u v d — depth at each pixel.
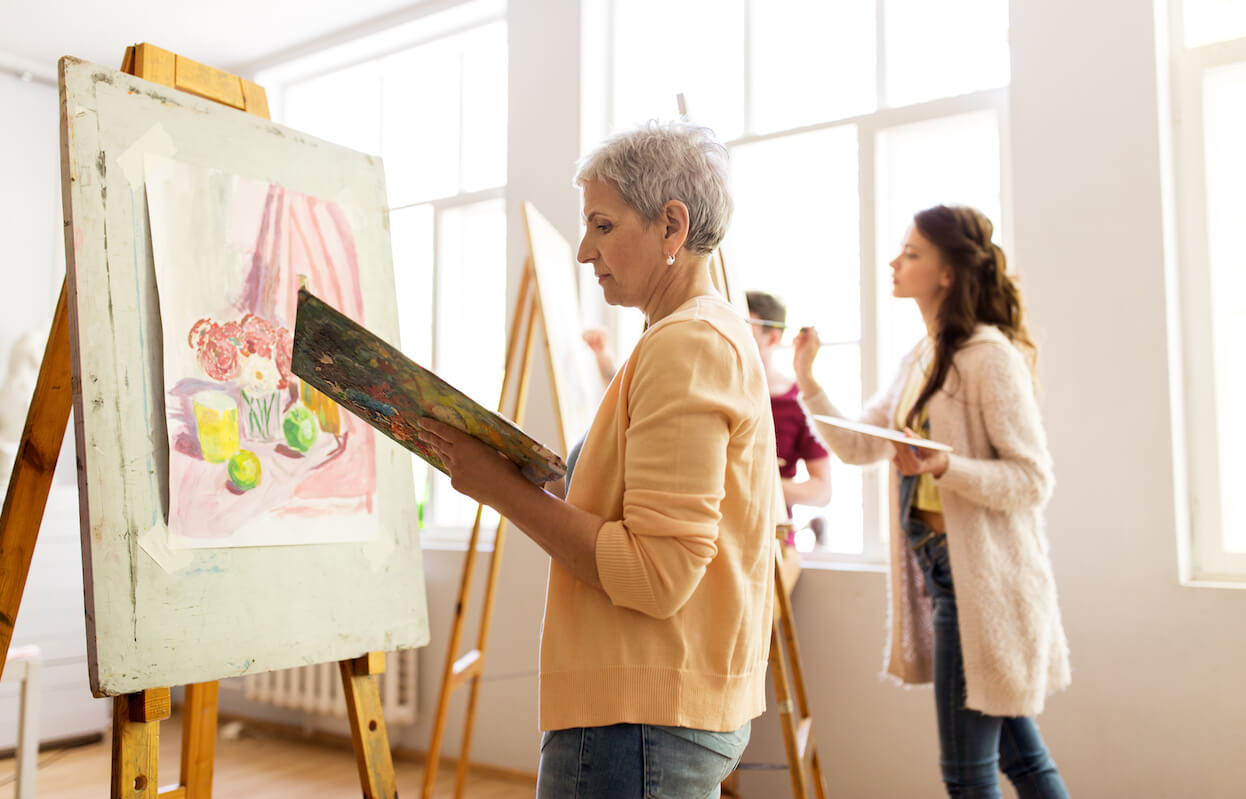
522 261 3.34
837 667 2.69
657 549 0.91
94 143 1.23
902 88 2.97
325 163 1.60
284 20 3.80
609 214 1.06
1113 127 2.41
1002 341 1.88
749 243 3.23
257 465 1.36
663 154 1.04
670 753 0.94
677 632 0.95
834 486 2.99
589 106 3.31
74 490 3.74
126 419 1.20
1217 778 2.19
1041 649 1.77
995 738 1.81
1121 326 2.37
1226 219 2.45
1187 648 2.24
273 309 1.44
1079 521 2.39
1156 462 2.31
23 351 3.68
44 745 3.67
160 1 3.63
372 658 1.47
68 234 1.18
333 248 1.57
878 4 2.92
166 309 1.28
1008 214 2.68
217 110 1.43
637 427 0.95
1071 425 2.41
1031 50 2.53
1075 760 2.35
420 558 1.60
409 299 4.04
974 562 1.77
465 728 2.70
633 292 1.10
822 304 3.10
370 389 0.95
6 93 4.15
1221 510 2.34
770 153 3.18
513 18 3.43
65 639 3.67
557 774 0.97
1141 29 2.39
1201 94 2.42
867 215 2.88
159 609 1.19
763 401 1.02
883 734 2.60
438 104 4.03
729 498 0.99
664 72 3.44
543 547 0.98
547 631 1.00
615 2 3.45
